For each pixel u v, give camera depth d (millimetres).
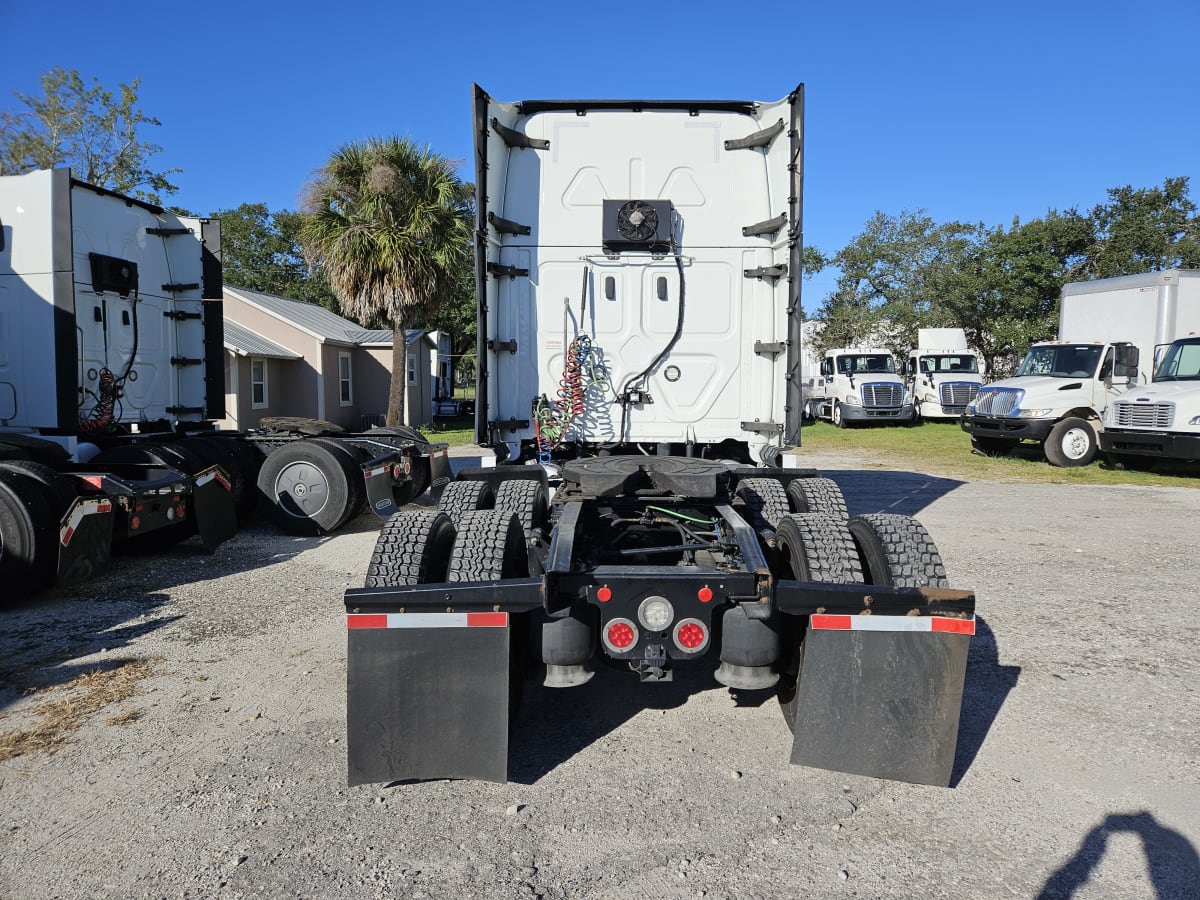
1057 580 6672
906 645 3207
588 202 6094
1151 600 6078
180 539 7812
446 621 3176
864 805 3193
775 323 6133
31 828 3047
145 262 8469
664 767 3523
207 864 2820
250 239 48781
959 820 3082
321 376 24453
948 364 27359
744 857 2848
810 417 30516
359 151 19688
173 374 8898
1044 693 4312
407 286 19828
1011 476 13836
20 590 5691
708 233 6125
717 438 6195
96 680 4477
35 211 6914
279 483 8539
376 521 9562
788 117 5789
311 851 2896
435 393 35031
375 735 3193
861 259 45438
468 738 3189
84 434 7387
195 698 4246
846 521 3920
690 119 6098
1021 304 32406
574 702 4273
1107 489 12258
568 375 6094
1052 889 2664
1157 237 33344
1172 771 3463
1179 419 12914
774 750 3684
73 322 6910
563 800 3240
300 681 4480
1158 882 2699
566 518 3994
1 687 4391
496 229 5965
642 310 6145
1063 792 3291
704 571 3273
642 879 2723
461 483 5207
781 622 3641
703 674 4684
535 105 6023
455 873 2762
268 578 6742
